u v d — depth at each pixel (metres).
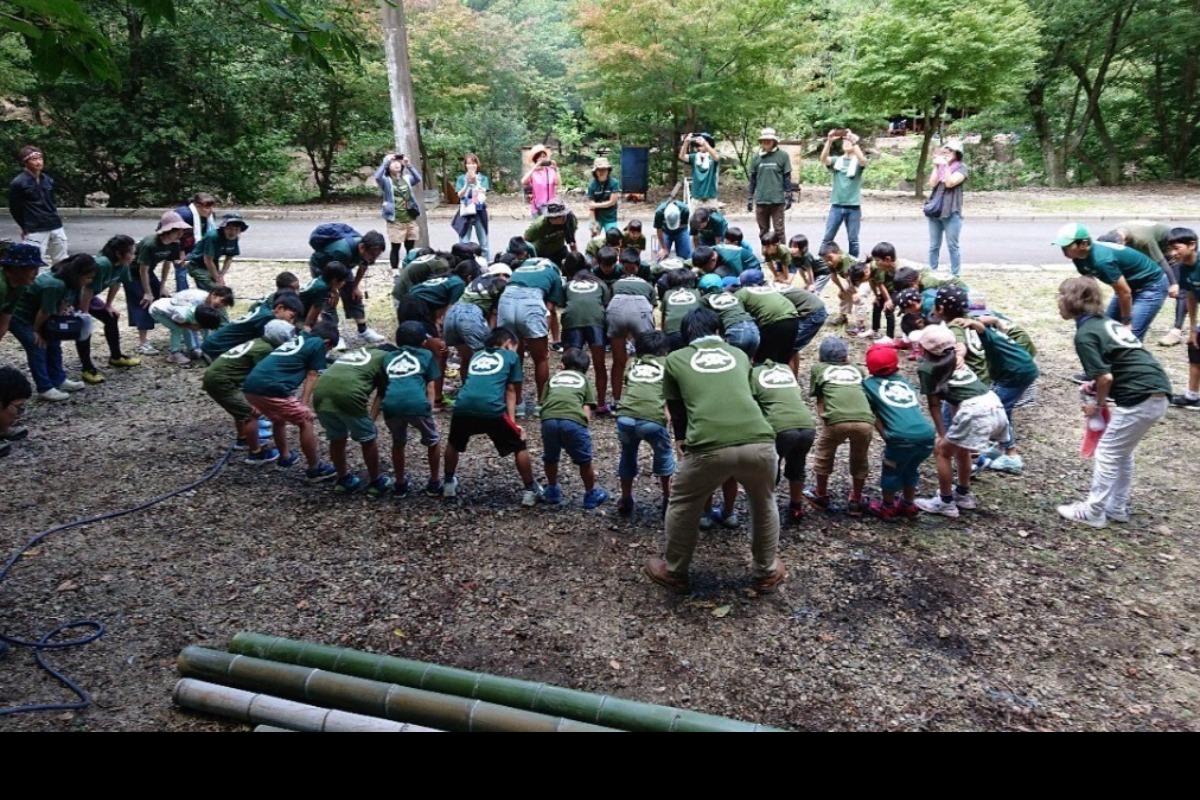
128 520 5.21
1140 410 4.75
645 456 6.22
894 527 5.11
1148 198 18.36
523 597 4.40
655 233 9.98
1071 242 6.30
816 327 6.88
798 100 18.16
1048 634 4.07
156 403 7.24
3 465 5.97
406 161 10.34
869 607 4.30
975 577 4.56
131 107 18.05
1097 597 4.37
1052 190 20.44
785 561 4.73
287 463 6.02
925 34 16.61
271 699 3.46
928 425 4.83
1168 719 3.50
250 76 18.12
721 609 4.28
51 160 17.84
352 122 19.86
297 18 3.94
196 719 3.53
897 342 5.83
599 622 4.18
